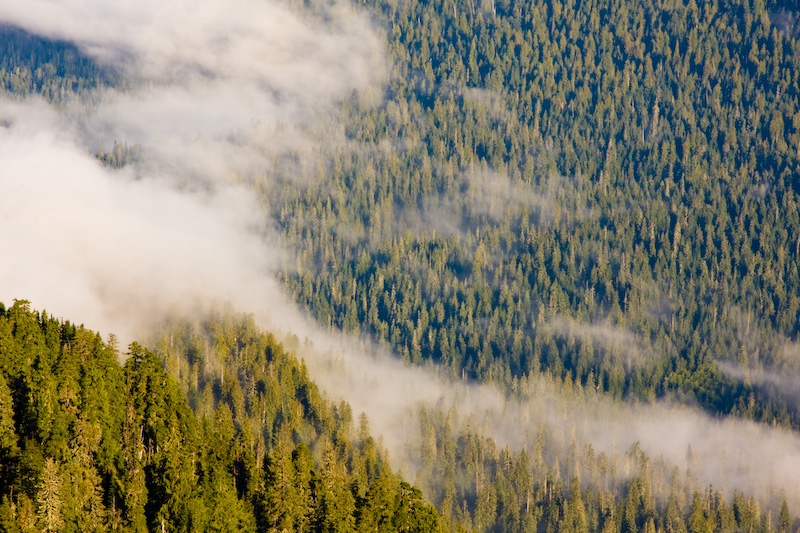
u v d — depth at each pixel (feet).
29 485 562.66
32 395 609.83
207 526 625.41
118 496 610.24
